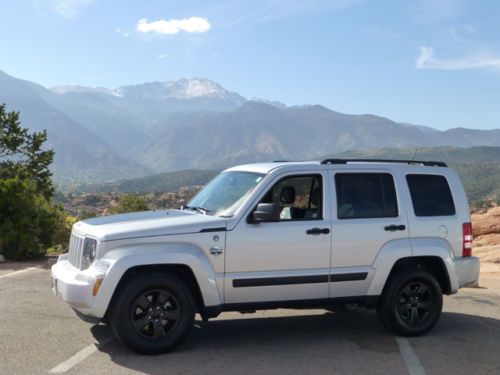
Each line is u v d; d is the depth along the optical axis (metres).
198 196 7.97
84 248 6.76
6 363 6.10
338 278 7.24
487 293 11.69
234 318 8.58
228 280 6.82
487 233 21.44
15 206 14.13
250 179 7.43
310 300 7.20
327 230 7.23
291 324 8.25
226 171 8.24
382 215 7.59
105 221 7.13
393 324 7.58
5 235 13.61
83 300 6.41
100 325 7.71
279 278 6.98
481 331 8.18
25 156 27.48
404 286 7.59
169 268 6.78
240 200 7.12
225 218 6.91
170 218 6.98
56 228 16.25
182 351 6.75
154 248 6.59
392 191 7.71
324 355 6.78
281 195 7.33
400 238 7.60
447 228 7.89
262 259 6.95
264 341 7.30
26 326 7.57
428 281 7.67
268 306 7.05
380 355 6.85
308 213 7.31
